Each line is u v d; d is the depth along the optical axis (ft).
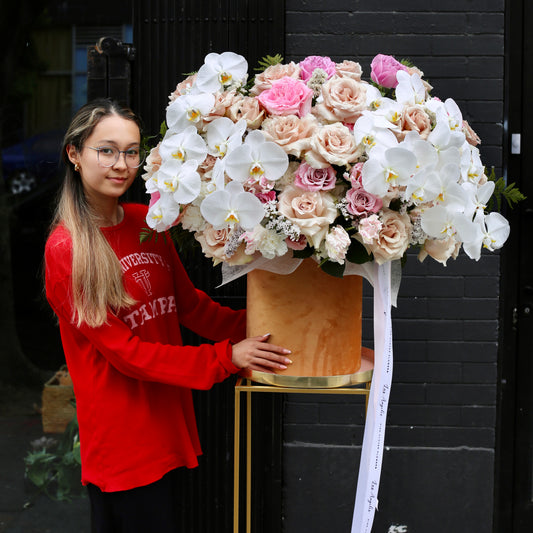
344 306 6.07
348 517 9.30
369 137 5.33
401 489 9.32
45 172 11.17
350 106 5.42
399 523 9.35
